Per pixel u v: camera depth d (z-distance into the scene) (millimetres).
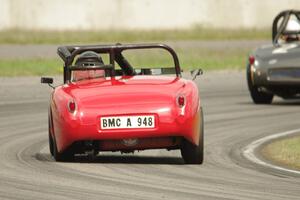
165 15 149500
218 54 111625
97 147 34312
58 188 29016
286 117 54531
